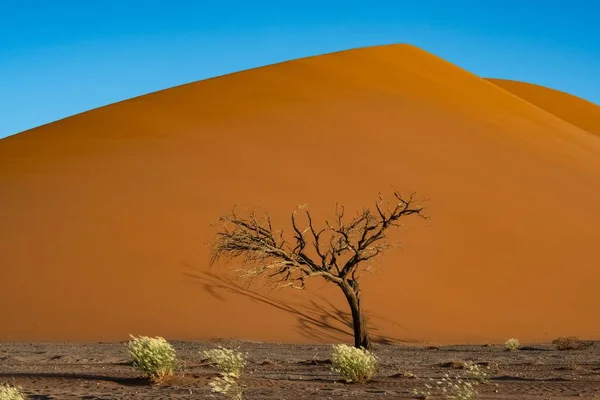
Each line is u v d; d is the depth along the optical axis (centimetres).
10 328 3241
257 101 6225
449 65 8469
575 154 6700
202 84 6612
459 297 3984
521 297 4075
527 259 4447
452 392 1391
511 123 7044
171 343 2994
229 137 5381
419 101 6906
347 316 3662
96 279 3638
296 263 2695
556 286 4222
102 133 5344
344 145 5538
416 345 3397
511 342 2986
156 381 1575
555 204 5275
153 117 5700
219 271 3816
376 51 8038
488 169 5634
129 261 3781
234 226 4109
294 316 3566
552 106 12050
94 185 4450
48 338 3167
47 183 4459
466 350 2977
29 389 1475
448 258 4306
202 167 4809
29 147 5116
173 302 3534
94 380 1612
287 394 1420
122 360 2300
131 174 4628
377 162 5325
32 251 3794
